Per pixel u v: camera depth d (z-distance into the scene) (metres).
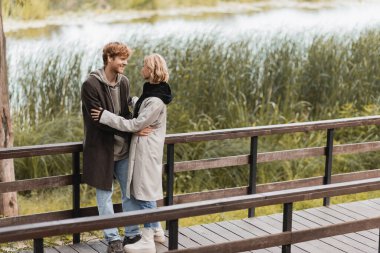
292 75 11.27
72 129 9.56
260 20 16.22
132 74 10.33
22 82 10.19
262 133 6.32
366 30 12.73
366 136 10.78
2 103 7.71
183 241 5.81
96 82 5.16
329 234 4.88
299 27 14.45
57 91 10.25
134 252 5.35
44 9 16.33
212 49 11.13
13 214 7.89
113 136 5.24
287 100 10.94
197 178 9.27
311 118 11.22
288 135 10.38
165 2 18.34
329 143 6.81
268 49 11.52
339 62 11.53
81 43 13.64
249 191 6.45
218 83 10.63
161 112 5.24
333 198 8.82
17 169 9.12
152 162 5.23
